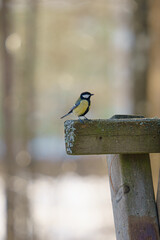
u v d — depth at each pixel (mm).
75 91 22969
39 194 18266
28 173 15859
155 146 3836
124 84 23891
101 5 18266
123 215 3998
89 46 21469
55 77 21891
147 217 3945
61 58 21406
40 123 23719
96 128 3766
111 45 22766
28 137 16406
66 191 21234
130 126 3809
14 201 15188
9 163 15727
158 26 12148
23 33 17328
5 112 16109
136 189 4008
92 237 14523
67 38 20406
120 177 4070
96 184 22844
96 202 19094
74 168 23594
